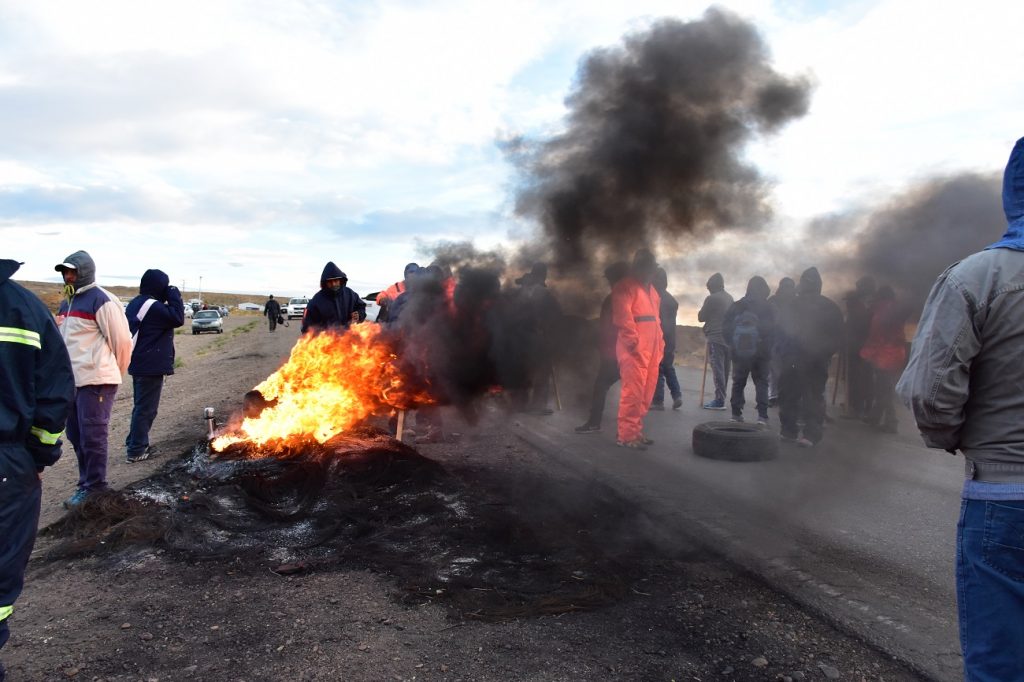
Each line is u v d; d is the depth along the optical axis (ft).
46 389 7.78
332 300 23.09
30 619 10.76
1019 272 6.06
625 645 9.83
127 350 17.01
